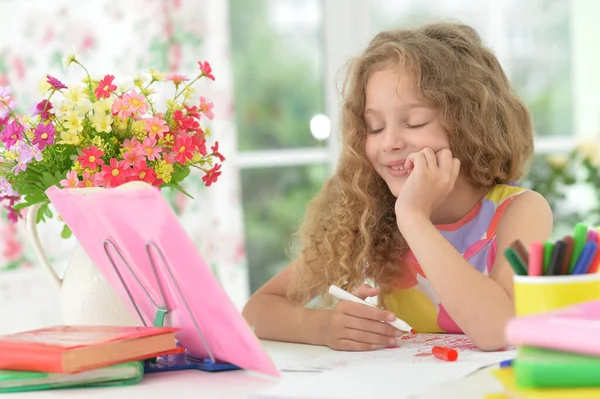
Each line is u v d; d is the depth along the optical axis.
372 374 1.04
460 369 1.05
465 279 1.29
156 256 1.07
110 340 1.05
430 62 1.53
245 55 3.49
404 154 1.51
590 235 0.96
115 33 3.09
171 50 3.14
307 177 3.55
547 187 3.22
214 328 1.07
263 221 3.51
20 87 2.97
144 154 1.35
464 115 1.56
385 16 3.52
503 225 1.57
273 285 1.71
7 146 1.35
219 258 3.22
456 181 1.62
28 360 1.04
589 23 3.43
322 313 1.46
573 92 3.45
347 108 1.68
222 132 3.22
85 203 1.12
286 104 3.55
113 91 1.37
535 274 0.94
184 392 1.01
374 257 1.69
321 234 1.72
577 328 0.72
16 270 2.63
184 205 3.14
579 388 0.70
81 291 1.31
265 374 1.08
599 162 3.15
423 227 1.35
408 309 1.69
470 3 3.46
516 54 3.45
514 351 1.23
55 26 3.02
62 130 1.37
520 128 1.74
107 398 1.00
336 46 3.53
